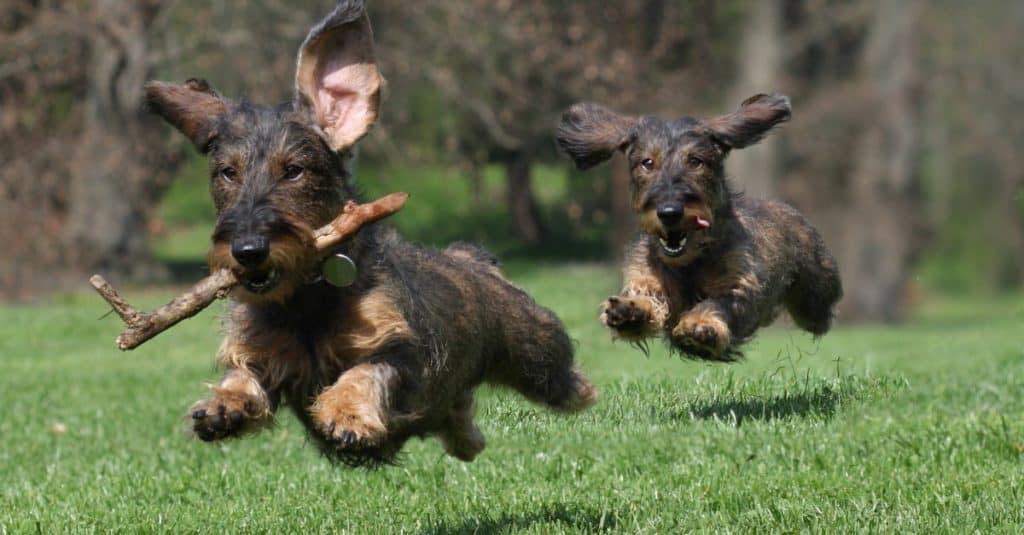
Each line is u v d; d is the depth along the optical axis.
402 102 33.38
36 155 31.88
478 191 46.22
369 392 6.16
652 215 8.99
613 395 9.20
